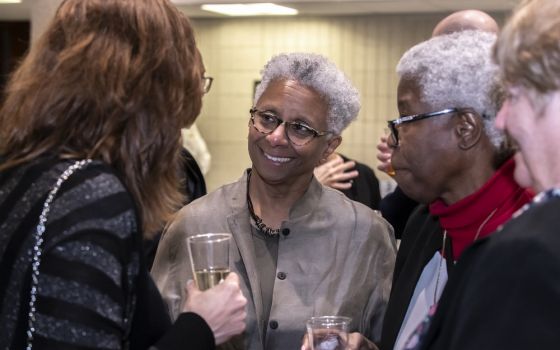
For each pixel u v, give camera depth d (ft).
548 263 2.76
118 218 3.62
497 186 4.41
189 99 4.16
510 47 3.14
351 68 14.42
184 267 5.93
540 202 3.00
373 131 14.35
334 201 6.19
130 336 4.01
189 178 8.48
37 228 3.57
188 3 13.61
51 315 3.43
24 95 3.87
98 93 3.79
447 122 4.42
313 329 4.84
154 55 3.92
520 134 3.17
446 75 4.37
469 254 3.54
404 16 13.97
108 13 3.92
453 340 3.01
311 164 5.88
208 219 6.00
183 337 4.07
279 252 5.90
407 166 4.58
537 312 2.74
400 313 5.13
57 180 3.65
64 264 3.47
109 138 3.83
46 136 3.82
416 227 5.54
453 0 12.34
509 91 3.22
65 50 3.85
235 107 15.30
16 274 3.57
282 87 5.78
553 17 3.05
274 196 5.97
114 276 3.55
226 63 15.28
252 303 5.74
